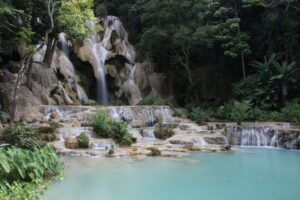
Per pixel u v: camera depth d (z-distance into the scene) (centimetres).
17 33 1327
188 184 652
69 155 975
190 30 2009
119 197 560
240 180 688
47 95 1636
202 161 898
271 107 1783
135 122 1579
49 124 1219
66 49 2161
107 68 2256
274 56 1831
